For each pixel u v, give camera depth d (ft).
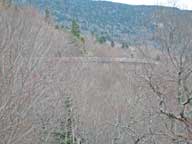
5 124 41.63
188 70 38.29
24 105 44.42
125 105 82.02
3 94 41.96
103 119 92.89
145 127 56.39
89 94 101.09
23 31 58.03
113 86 101.91
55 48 100.68
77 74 102.94
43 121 67.05
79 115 91.81
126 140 82.28
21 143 45.62
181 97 38.04
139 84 52.54
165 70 40.40
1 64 43.83
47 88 66.69
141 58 44.88
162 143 48.73
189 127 37.27
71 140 80.48
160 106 39.60
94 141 92.02
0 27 51.98
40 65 58.65
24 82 44.75
